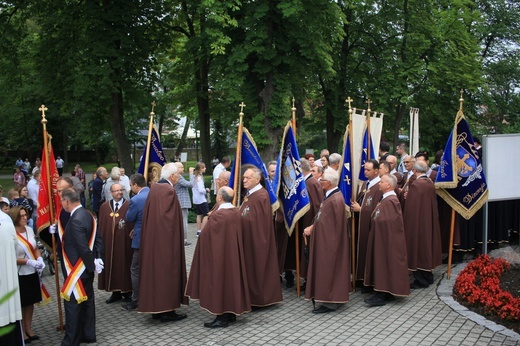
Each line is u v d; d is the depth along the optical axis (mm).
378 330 6363
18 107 32844
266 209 7297
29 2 18469
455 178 8492
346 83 22484
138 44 18375
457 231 9227
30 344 6363
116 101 18562
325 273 7082
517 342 5867
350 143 8227
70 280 5984
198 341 6219
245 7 16797
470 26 24734
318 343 6000
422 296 7793
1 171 39812
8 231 5309
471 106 25484
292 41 16766
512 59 27875
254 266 7238
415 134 13414
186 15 20219
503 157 9531
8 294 1847
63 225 6602
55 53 18609
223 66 17891
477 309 7027
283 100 16812
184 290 7082
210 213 7012
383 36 23078
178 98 23719
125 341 6301
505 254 9008
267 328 6609
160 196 6891
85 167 43500
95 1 17516
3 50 19312
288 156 8047
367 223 8195
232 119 19812
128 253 7914
